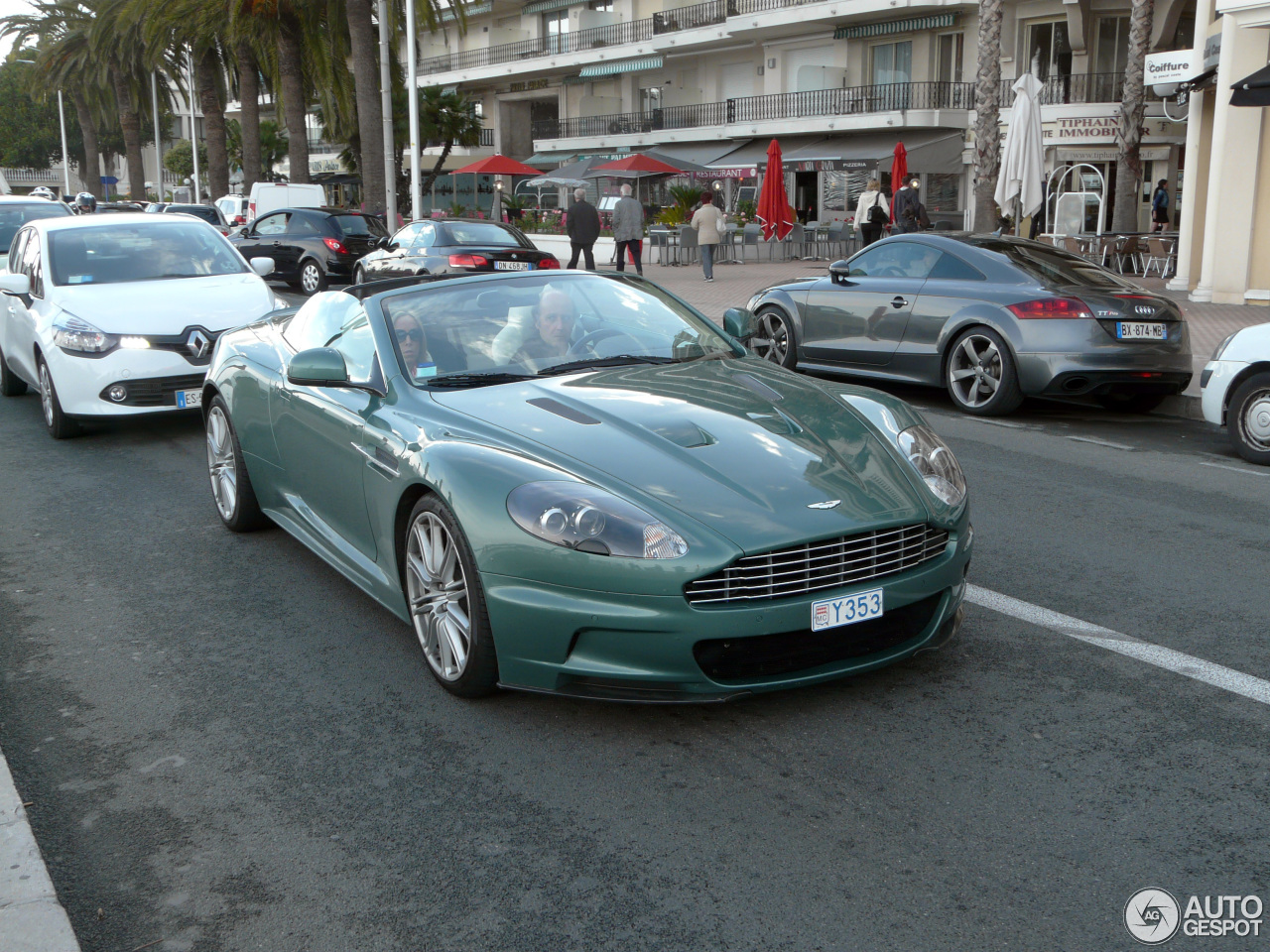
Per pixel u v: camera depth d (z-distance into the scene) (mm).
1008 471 6930
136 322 8227
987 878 2635
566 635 3260
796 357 10148
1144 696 3607
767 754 3279
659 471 3426
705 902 2580
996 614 4371
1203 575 4832
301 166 35188
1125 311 8195
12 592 5078
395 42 33688
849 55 36406
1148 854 2715
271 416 5074
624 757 3299
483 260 16953
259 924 2572
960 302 8773
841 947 2402
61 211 13695
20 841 2850
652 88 45125
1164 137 29016
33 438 8719
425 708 3695
